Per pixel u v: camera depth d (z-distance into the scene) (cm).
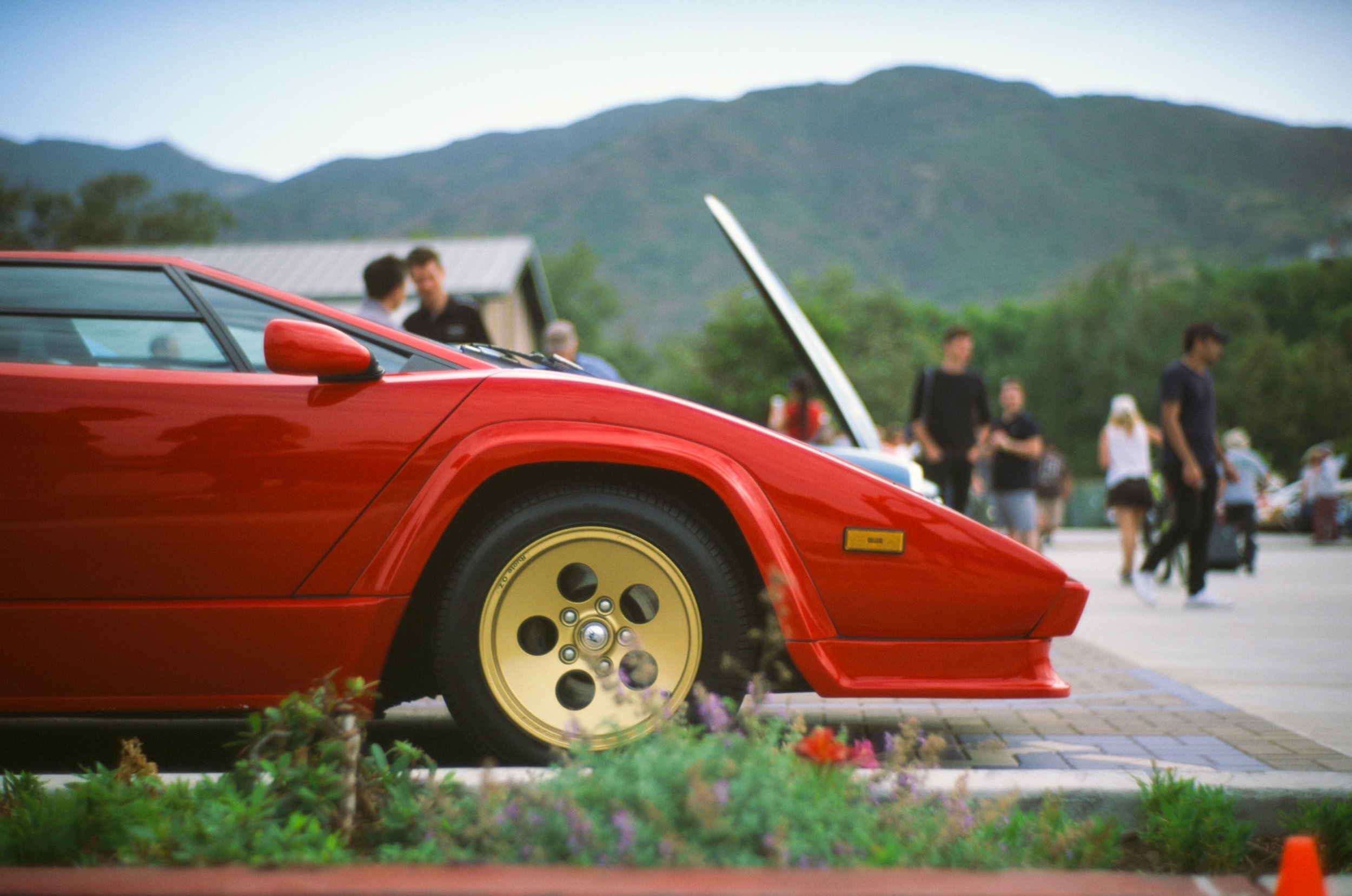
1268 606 932
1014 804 229
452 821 204
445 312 714
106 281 312
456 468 286
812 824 192
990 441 1105
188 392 288
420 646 309
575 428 290
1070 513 3997
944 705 433
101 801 210
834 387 487
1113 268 6981
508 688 287
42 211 7100
